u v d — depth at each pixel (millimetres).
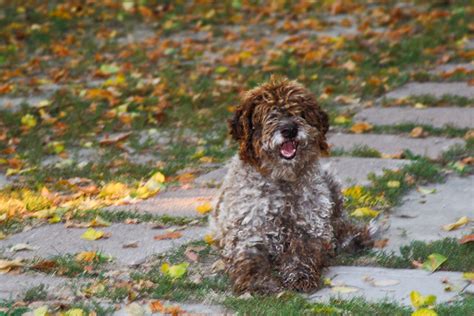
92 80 20281
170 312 8844
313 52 20297
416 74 18453
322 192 10352
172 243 11062
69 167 14789
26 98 19016
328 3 25609
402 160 14070
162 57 21594
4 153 15797
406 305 9086
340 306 9000
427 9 23828
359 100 17359
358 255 10773
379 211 12086
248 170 10258
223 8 26047
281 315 8633
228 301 9164
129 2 26422
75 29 24641
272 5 25875
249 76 19266
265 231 10070
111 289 9570
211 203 12430
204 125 16750
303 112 10156
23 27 24656
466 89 17547
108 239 11359
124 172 14430
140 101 18047
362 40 21203
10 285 9875
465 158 13945
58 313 8906
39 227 11922
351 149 14727
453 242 10750
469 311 8711
